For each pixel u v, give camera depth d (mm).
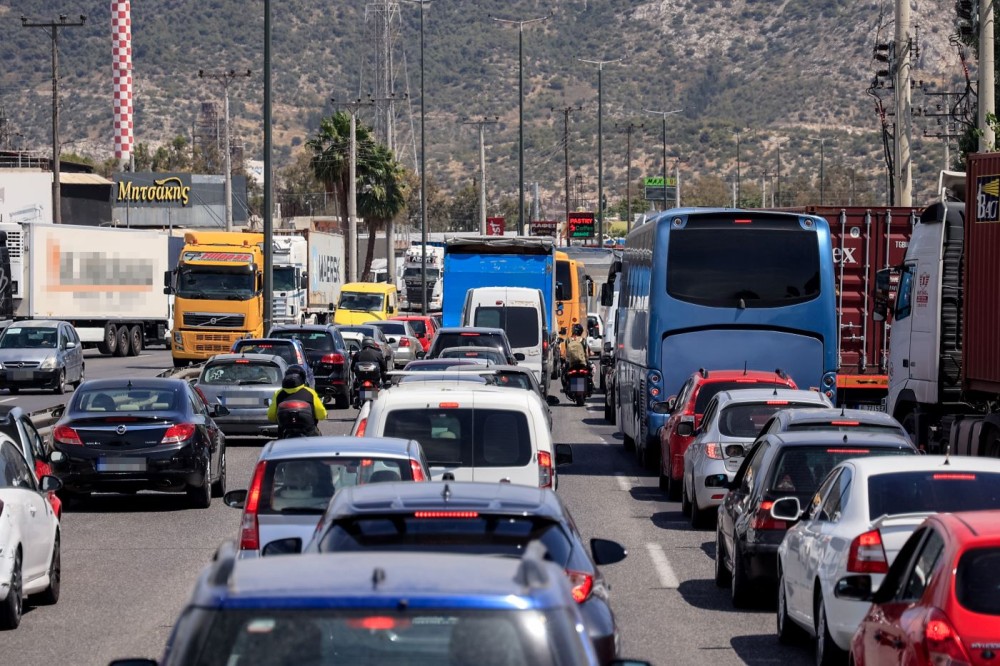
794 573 36156
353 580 15469
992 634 22531
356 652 14633
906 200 116438
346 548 23594
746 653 36531
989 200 61219
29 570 41312
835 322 77312
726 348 77188
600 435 104562
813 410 46719
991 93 91812
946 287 70375
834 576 32156
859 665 27438
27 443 51688
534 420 40719
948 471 33406
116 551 54219
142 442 64438
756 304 77125
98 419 64562
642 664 19594
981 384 62094
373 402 41438
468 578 15602
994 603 22891
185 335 161000
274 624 14742
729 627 39969
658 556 52094
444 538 23891
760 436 48375
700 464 58125
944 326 70500
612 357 116875
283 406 62719
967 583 23109
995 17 107125
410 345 168875
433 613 14758
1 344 136875
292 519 35594
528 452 40500
